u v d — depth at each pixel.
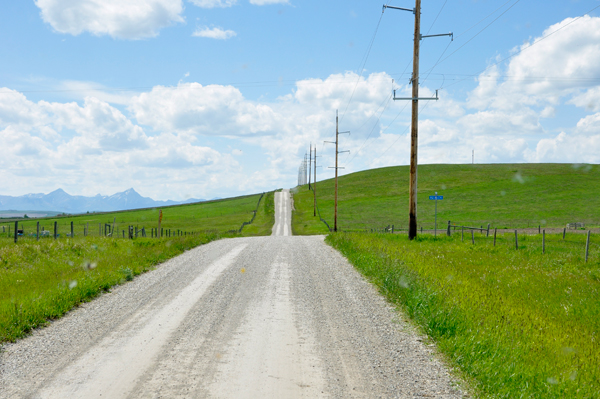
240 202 128.12
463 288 10.20
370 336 7.12
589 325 8.03
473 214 76.31
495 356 5.69
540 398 4.68
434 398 4.78
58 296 9.55
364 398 4.77
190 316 8.47
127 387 5.05
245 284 11.88
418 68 25.03
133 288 11.47
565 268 15.57
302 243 25.61
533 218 68.69
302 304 9.47
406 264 13.20
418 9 24.69
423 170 144.25
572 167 130.00
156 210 115.81
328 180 165.50
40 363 5.87
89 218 97.44
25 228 70.31
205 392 4.92
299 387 5.07
